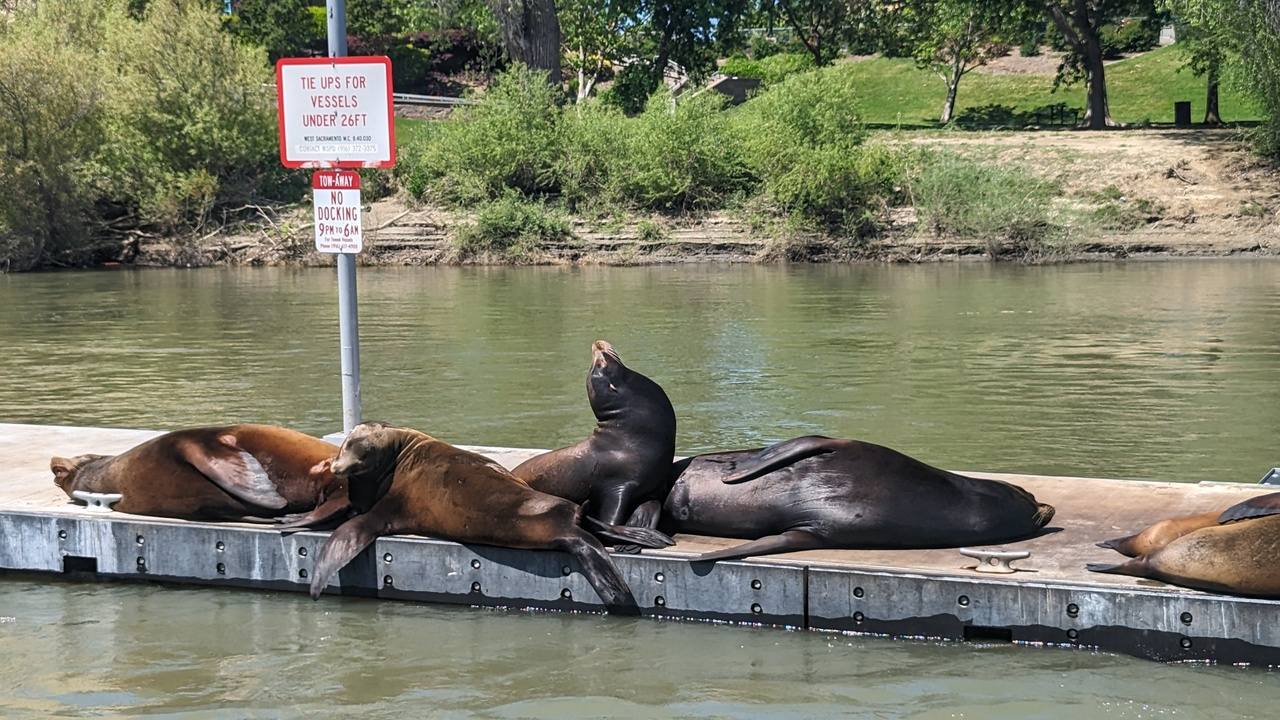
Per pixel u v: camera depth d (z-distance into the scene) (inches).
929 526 295.1
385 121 388.2
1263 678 257.1
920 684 259.0
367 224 1673.2
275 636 292.0
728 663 271.6
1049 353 781.9
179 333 936.3
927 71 2635.3
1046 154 1673.2
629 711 250.5
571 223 1659.7
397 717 249.4
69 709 254.2
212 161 1726.1
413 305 1114.1
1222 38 1628.9
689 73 2314.2
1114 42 2687.0
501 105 1754.4
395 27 2566.4
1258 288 1117.7
